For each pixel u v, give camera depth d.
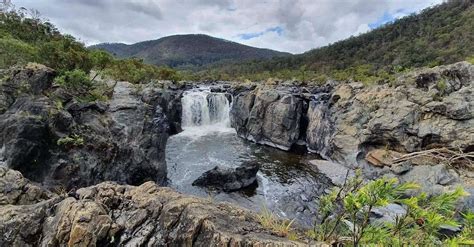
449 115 19.00
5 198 4.90
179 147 24.78
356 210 3.12
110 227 3.45
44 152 10.91
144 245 3.39
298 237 3.57
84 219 3.42
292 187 17.52
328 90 34.69
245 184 17.05
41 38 31.42
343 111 24.80
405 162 18.33
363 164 20.72
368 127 21.69
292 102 27.27
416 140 19.70
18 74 12.80
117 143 13.34
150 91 27.72
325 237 3.62
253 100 30.19
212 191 16.17
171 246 3.35
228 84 48.66
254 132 28.50
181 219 3.51
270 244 3.07
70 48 22.02
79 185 11.23
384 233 3.24
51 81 13.67
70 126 12.02
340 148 22.53
